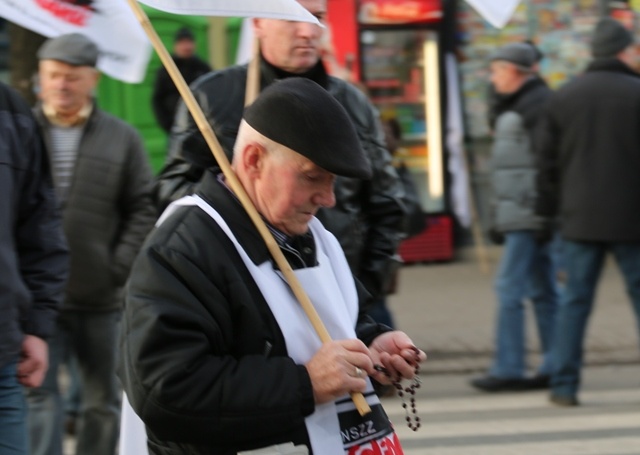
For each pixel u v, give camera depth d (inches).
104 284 334.6
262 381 165.2
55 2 297.3
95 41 307.1
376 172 267.1
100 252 335.3
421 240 762.8
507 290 483.2
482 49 756.0
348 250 256.7
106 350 335.3
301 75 258.4
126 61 311.6
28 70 553.3
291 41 252.5
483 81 758.5
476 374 522.0
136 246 339.9
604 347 564.4
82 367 336.5
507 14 353.1
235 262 170.6
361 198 268.2
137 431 177.9
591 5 761.0
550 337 488.4
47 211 253.1
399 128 682.2
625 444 399.2
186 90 184.4
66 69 332.8
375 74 746.2
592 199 438.0
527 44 488.7
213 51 717.9
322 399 167.8
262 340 169.0
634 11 748.6
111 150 339.6
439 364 536.4
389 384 186.4
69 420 416.5
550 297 489.1
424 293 689.0
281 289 172.4
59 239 255.4
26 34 549.6
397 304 661.9
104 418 335.6
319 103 167.8
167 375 161.8
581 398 471.5
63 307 331.0
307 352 171.9
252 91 252.2
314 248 182.1
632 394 476.7
